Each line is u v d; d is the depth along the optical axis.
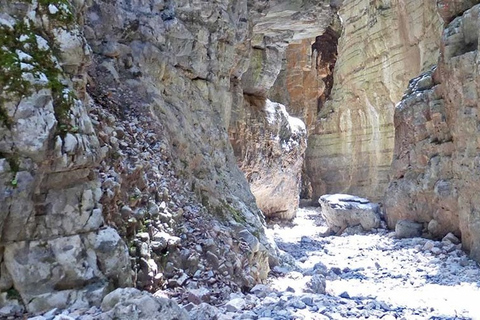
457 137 8.17
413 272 7.40
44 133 3.16
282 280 6.30
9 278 3.16
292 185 16.70
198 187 6.25
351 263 8.43
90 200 3.47
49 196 3.30
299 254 9.57
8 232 3.12
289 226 15.95
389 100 17.91
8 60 3.15
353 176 20.41
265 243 7.12
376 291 5.82
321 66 28.22
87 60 3.85
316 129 23.03
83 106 3.61
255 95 14.22
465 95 7.70
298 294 4.99
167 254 4.41
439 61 9.32
